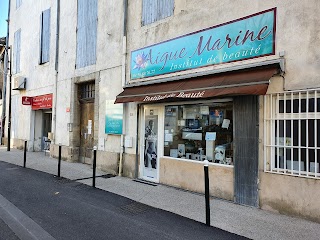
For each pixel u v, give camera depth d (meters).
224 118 5.86
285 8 4.80
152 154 7.30
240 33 5.40
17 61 15.65
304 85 4.53
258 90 4.55
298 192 4.55
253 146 5.15
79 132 10.55
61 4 11.57
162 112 7.09
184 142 6.61
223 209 5.02
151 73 7.27
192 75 6.09
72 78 10.52
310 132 4.52
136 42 7.83
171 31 6.84
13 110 15.86
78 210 4.98
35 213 4.79
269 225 4.27
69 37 10.88
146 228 4.18
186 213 4.84
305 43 4.54
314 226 4.21
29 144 13.82
